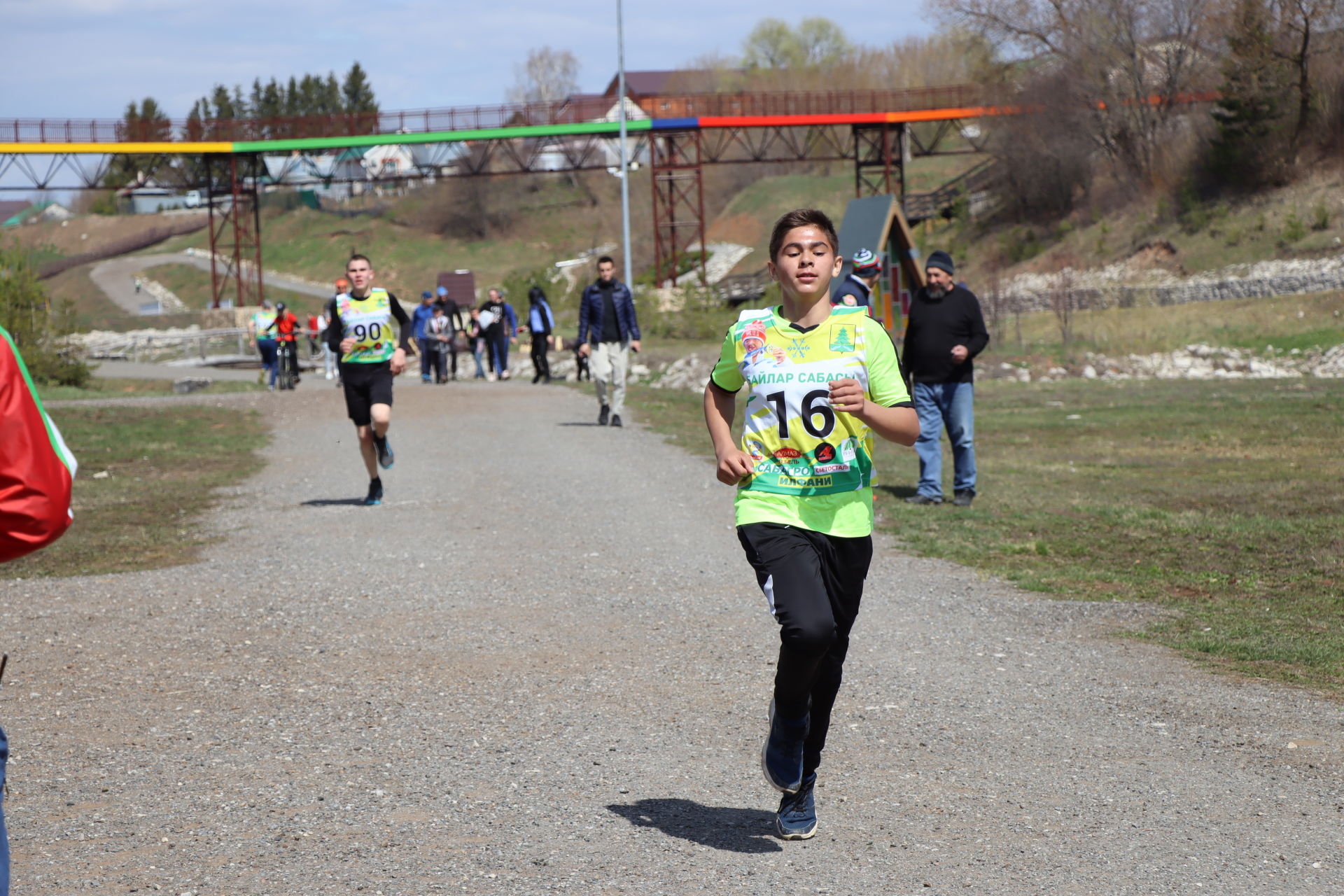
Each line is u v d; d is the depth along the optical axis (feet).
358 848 12.75
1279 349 113.80
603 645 21.89
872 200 88.69
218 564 30.01
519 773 15.23
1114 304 159.43
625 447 53.06
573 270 330.75
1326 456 48.34
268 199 422.41
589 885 11.81
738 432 59.36
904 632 22.90
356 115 200.64
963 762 15.67
